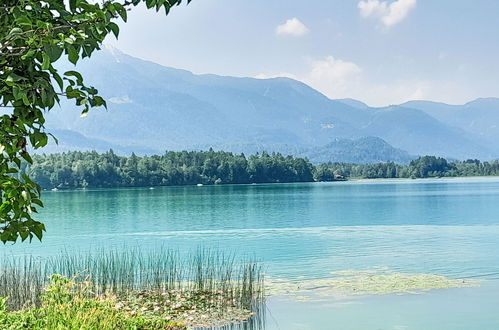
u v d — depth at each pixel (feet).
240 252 88.94
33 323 23.25
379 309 46.52
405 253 82.94
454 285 56.29
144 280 53.21
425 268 68.49
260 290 51.62
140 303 43.80
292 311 44.91
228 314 42.14
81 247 97.50
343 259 77.66
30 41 8.89
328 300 49.47
